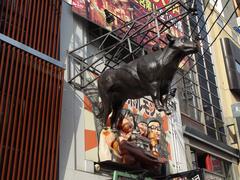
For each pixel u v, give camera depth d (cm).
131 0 1809
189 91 2209
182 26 2244
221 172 2180
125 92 1334
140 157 1463
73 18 1557
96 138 1418
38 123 1197
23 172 1116
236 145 2422
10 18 1245
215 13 2856
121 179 1304
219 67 2653
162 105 1202
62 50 1443
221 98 2523
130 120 1569
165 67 1194
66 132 1328
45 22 1348
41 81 1246
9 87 1152
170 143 1797
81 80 1464
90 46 1577
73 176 1286
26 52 1231
